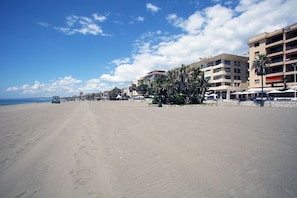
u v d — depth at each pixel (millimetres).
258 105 34406
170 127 11445
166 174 4523
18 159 5691
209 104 43062
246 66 64875
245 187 3797
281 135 8648
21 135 9297
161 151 6449
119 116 18531
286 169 4688
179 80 45156
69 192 3697
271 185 3857
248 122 13023
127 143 7605
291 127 10680
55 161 5512
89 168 4957
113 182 4125
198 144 7305
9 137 8836
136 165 5152
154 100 47938
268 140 7773
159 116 18172
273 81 44375
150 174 4531
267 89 41812
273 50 46375
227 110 25359
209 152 6242
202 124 12516
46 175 4520
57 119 16328
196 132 9734
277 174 4398
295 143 7223
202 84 45406
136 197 3475
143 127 11562
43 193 3670
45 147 7035
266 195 3477
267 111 22719
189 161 5414
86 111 26016
